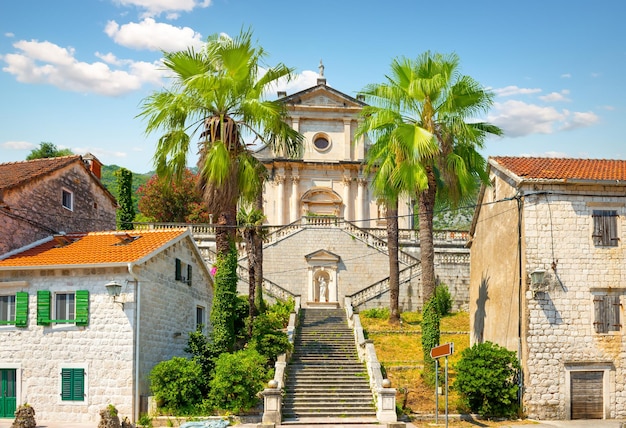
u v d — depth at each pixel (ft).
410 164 83.92
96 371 76.89
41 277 79.87
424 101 87.61
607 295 82.12
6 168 97.09
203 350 84.58
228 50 84.79
